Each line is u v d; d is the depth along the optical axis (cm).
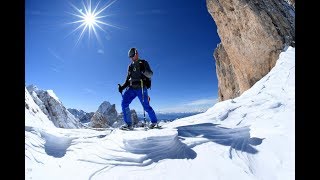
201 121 736
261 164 481
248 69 1598
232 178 431
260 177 443
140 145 530
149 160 489
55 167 493
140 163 482
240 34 1638
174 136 553
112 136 609
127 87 778
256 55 1522
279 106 736
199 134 614
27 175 442
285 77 941
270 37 1452
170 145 534
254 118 704
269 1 1582
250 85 1603
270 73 1056
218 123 703
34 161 505
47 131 652
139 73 752
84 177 438
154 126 725
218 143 563
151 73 748
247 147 542
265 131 602
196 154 518
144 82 752
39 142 584
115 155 510
